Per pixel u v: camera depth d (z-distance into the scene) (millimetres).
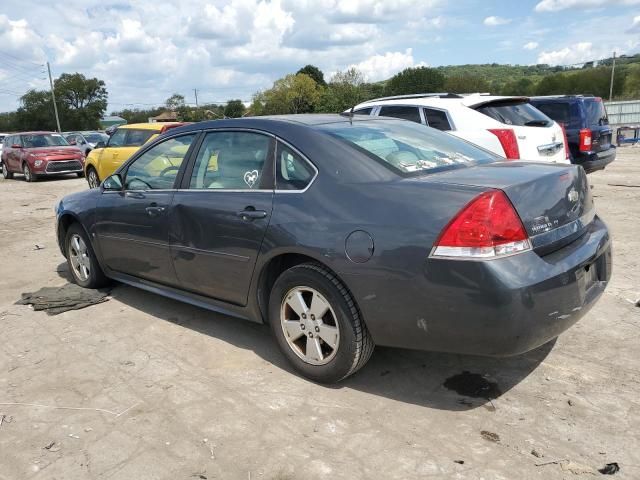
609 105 30359
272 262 3670
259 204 3656
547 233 3018
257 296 3785
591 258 3203
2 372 3859
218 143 4148
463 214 2844
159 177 4539
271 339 4266
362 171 3336
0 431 3148
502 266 2779
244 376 3689
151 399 3434
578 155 10461
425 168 3441
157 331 4484
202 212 4004
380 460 2771
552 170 3359
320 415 3191
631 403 3199
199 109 85312
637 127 23094
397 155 3523
